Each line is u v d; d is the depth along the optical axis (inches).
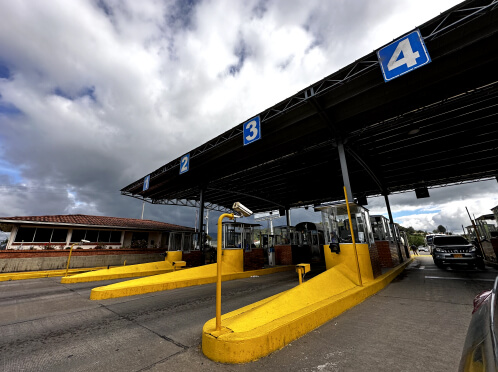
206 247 703.1
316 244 746.2
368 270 281.0
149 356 117.9
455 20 253.3
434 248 453.1
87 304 233.9
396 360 105.7
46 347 131.5
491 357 44.8
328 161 569.6
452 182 690.2
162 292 291.9
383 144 472.4
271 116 400.2
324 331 144.8
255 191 837.2
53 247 632.4
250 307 174.6
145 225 856.9
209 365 106.3
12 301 251.8
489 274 352.2
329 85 338.3
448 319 161.3
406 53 265.7
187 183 737.0
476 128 413.1
